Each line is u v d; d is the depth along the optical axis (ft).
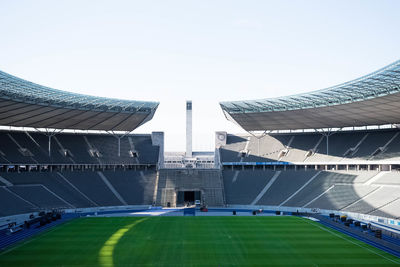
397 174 250.37
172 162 433.48
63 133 314.55
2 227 189.98
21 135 292.20
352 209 228.22
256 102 265.13
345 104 226.58
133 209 262.88
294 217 224.74
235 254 136.87
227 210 259.39
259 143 332.39
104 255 134.51
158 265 122.83
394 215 203.51
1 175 250.57
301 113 262.67
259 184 291.58
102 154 308.60
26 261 127.03
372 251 141.69
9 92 197.16
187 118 428.15
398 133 284.00
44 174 270.05
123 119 282.56
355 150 287.28
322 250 142.92
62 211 237.04
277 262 126.93
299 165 301.02
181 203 289.33
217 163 335.47
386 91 197.77
